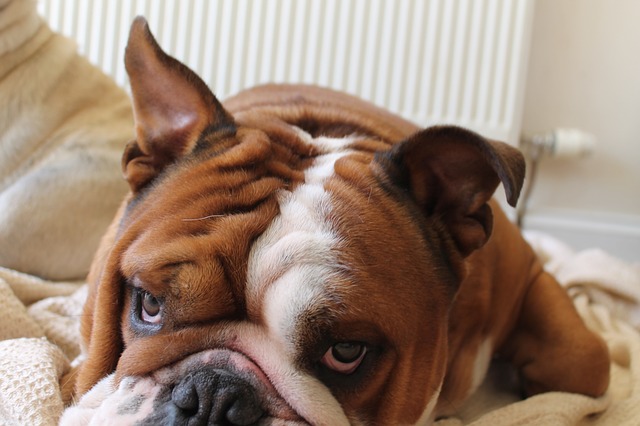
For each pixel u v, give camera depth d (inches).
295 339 26.0
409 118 59.4
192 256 26.2
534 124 64.5
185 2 58.5
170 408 25.5
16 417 29.1
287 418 25.8
